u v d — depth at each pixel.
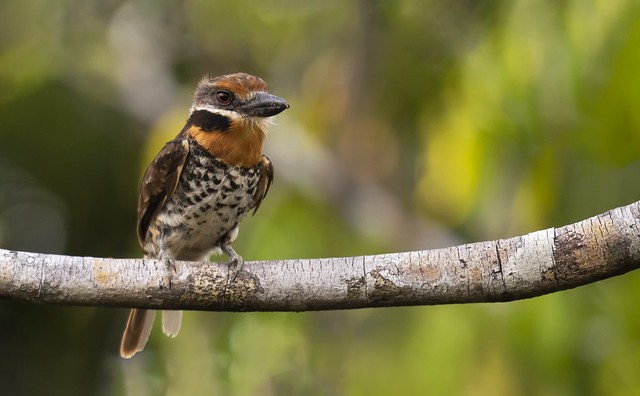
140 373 13.06
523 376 10.82
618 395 11.04
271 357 12.91
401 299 7.48
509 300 7.43
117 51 15.81
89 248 14.45
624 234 7.09
